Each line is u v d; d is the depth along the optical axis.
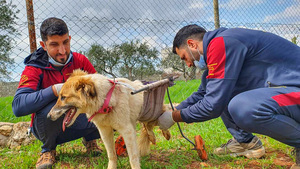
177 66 7.69
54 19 2.94
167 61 7.34
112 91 2.52
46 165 3.02
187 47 2.63
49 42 2.90
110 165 2.83
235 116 2.38
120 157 3.36
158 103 2.82
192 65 2.77
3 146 4.27
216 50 2.34
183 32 2.64
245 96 2.30
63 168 3.04
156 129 4.87
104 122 2.61
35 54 3.13
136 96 2.81
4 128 4.32
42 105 2.85
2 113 5.91
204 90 3.09
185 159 3.12
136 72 14.66
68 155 3.52
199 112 2.52
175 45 2.75
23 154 3.64
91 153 3.48
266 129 2.29
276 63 2.32
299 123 2.31
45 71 3.14
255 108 2.22
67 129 3.20
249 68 2.43
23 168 3.07
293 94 2.18
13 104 2.91
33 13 4.82
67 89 2.46
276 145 3.38
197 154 3.24
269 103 2.20
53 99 2.90
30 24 4.79
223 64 2.33
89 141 3.54
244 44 2.34
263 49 2.34
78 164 3.18
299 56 2.29
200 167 2.89
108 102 2.44
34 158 3.40
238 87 2.57
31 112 2.89
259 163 2.90
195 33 2.61
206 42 2.46
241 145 3.13
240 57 2.32
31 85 3.00
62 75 3.22
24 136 4.29
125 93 2.65
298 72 2.25
